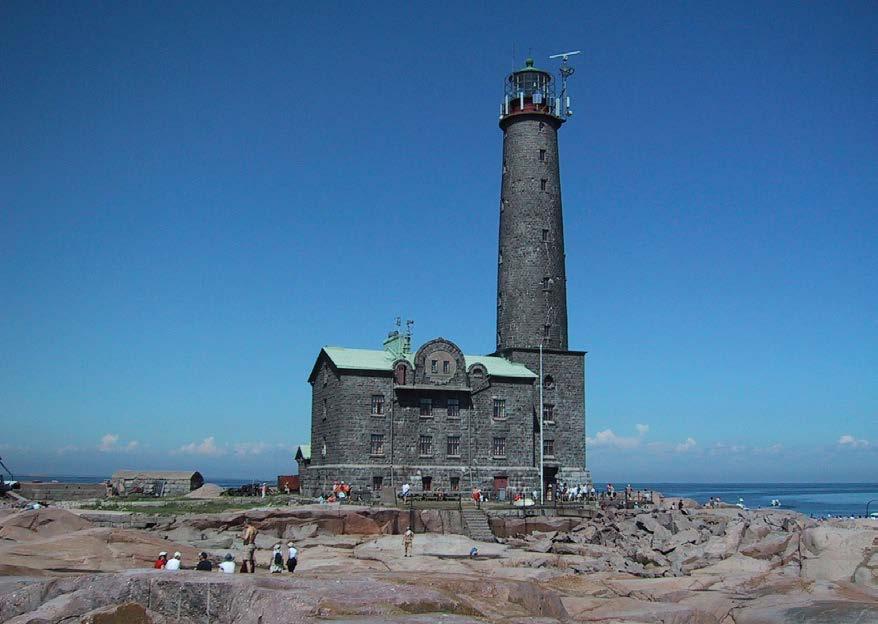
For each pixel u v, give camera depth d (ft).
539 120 323.98
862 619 124.47
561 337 313.12
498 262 324.80
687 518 253.24
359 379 278.87
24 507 226.79
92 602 91.56
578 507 259.80
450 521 240.53
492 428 290.56
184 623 90.48
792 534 206.28
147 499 265.75
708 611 135.54
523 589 115.03
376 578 118.83
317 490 284.82
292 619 87.97
